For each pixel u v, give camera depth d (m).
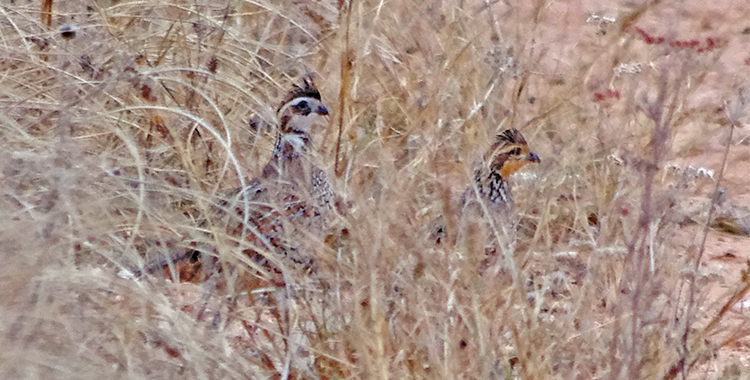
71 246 7.49
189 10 11.95
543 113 12.77
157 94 11.03
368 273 8.20
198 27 12.05
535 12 13.88
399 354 7.74
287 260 9.00
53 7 12.44
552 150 12.04
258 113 11.27
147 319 7.30
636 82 11.69
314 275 8.87
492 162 10.73
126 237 8.91
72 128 9.55
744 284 10.30
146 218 8.67
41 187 8.31
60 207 7.72
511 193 11.18
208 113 11.30
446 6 13.46
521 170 12.09
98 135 9.85
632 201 9.95
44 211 8.01
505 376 7.71
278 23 13.55
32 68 10.77
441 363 7.70
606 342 8.09
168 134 10.98
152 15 12.50
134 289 7.23
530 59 13.05
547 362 7.82
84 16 12.20
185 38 11.94
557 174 11.59
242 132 11.83
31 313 6.61
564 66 14.18
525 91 13.22
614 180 10.78
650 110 8.31
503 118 12.33
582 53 14.36
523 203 11.30
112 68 11.11
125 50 11.28
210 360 7.21
